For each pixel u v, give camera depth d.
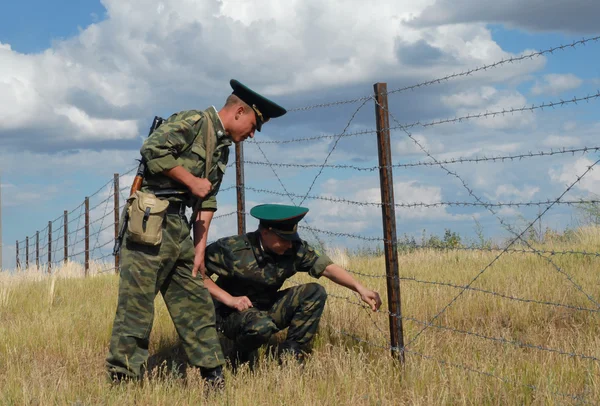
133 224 4.47
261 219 5.07
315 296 5.24
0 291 9.58
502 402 4.27
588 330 5.91
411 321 6.39
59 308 8.60
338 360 5.09
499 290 7.59
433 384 4.52
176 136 4.46
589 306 6.67
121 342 4.63
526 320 6.45
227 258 5.22
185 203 4.68
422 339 5.62
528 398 4.22
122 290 4.64
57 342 6.29
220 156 4.78
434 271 9.73
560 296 7.11
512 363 4.89
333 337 5.98
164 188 4.59
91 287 10.70
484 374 4.61
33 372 5.01
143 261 4.56
